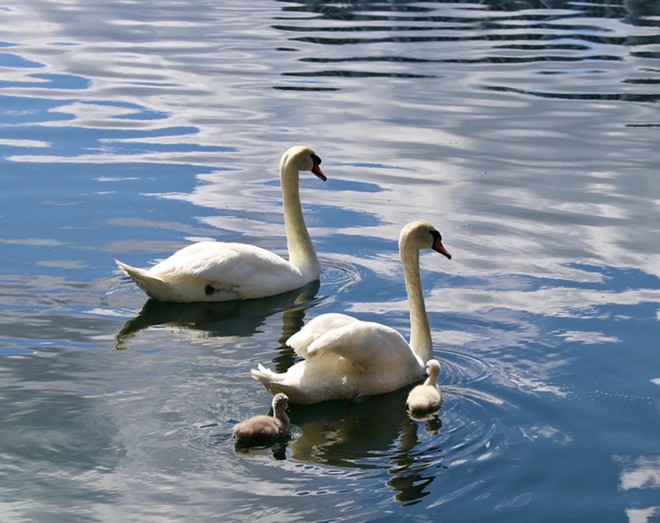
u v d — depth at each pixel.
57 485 9.37
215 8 35.59
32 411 10.64
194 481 9.45
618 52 28.98
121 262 14.62
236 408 10.77
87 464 9.68
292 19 33.56
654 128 22.06
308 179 19.08
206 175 18.95
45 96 23.84
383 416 10.82
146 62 27.31
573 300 13.94
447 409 10.95
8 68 26.33
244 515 8.95
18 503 9.11
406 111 23.19
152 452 9.94
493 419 10.76
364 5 36.44
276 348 12.47
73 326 12.94
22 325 12.90
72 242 15.71
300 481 9.49
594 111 23.31
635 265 15.19
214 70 26.53
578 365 12.03
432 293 14.22
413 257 12.37
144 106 23.23
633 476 9.81
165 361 11.96
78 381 11.37
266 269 14.32
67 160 19.50
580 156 20.30
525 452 10.13
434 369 11.19
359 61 27.62
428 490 9.45
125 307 13.65
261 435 10.04
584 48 29.47
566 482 9.70
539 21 33.38
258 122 22.22
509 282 14.59
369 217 17.22
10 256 15.09
